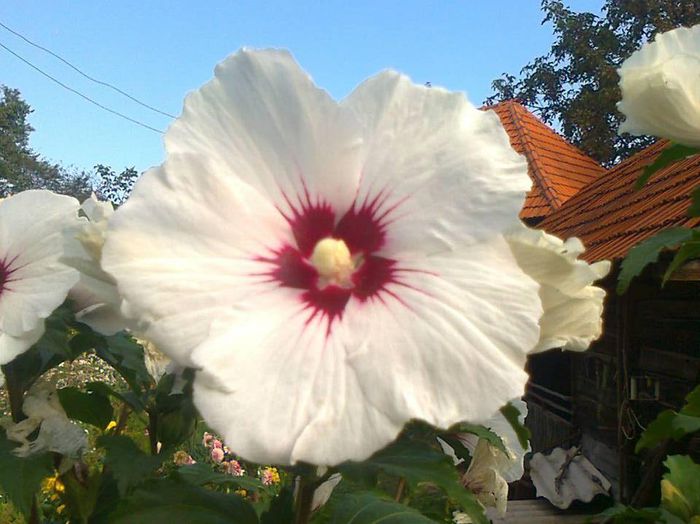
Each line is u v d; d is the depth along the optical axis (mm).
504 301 158
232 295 163
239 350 153
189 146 173
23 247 228
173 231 161
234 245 169
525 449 214
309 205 181
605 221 1229
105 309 219
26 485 237
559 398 1454
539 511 1072
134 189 161
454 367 151
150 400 275
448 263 168
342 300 171
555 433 1424
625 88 265
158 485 229
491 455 285
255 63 176
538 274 176
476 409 147
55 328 250
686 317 903
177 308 157
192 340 157
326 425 147
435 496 320
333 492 292
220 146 175
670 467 330
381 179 180
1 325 219
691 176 1005
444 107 180
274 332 160
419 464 197
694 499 320
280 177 179
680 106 255
